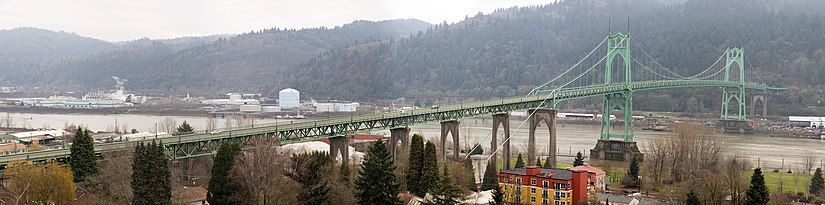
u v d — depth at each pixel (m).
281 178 112.38
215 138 133.12
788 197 155.62
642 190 167.62
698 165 187.00
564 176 140.75
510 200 142.25
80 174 111.50
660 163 190.62
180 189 119.88
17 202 93.25
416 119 177.75
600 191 157.75
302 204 109.00
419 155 130.62
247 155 113.38
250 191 106.69
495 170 161.12
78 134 112.44
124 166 111.19
